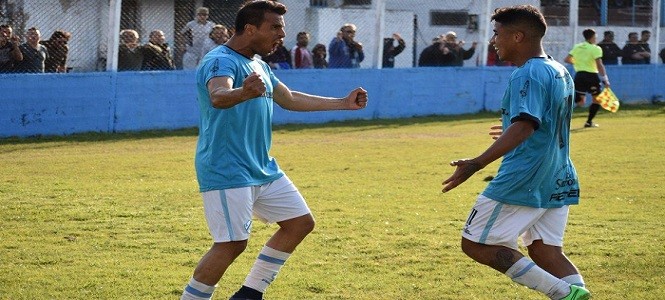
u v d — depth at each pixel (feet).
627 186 40.93
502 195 19.27
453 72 80.53
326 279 24.85
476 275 25.43
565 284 19.26
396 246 28.84
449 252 28.09
